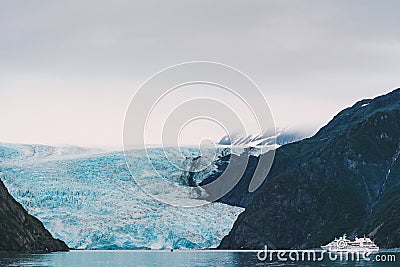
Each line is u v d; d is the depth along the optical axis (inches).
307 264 7539.4
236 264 7652.6
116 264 7780.5
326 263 7751.0
